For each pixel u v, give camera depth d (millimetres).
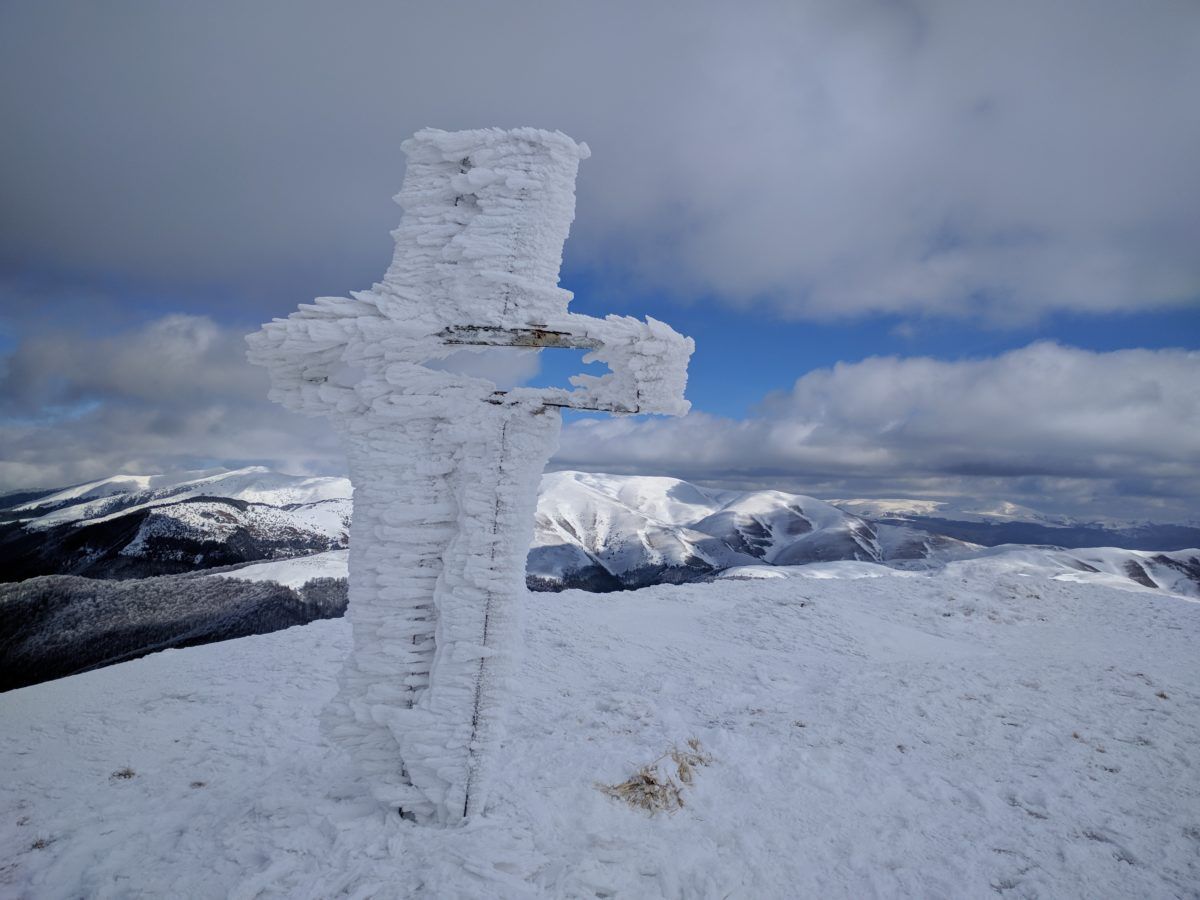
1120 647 13406
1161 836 6188
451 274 5832
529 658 11508
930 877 5414
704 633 14031
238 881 4789
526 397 5824
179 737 8492
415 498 5844
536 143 5895
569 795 6039
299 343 5770
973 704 9531
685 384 6020
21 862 5613
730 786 6773
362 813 5762
